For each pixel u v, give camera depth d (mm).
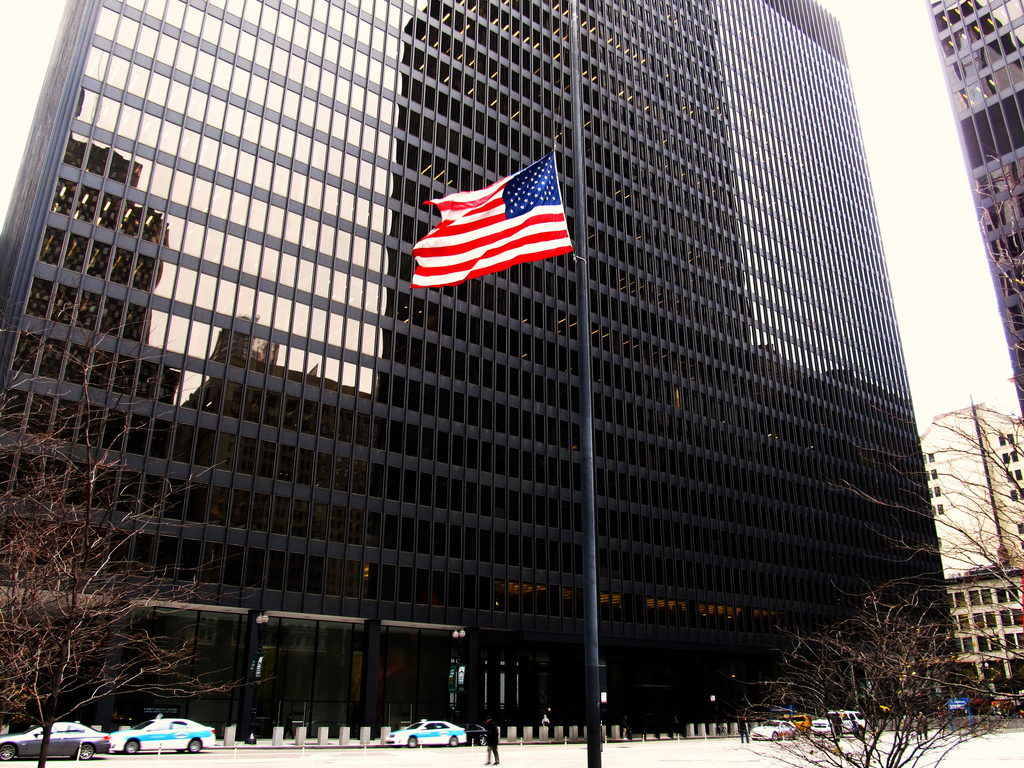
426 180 65062
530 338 68312
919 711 12461
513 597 58906
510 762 33938
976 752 34906
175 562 43844
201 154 52438
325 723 49531
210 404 48219
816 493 90750
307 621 50656
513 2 79312
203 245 50812
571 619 61625
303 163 57562
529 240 16406
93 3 52156
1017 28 45312
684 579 72500
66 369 40938
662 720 66938
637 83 91750
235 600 45844
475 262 16922
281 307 53312
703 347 85562
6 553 14070
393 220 61656
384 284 59500
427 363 60156
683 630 70312
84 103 48344
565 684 61719
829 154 122812
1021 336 11977
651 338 80062
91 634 15852
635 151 87688
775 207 105625
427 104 67500
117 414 31938
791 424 92125
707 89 102500
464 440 60219
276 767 29719
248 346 50969
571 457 67188
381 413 56156
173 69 52719
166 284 48406
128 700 42438
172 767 28891
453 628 55094
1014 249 12555
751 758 36281
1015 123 44125
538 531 62250
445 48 71000
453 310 63406
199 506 45906
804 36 129875
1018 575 10859
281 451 50500
